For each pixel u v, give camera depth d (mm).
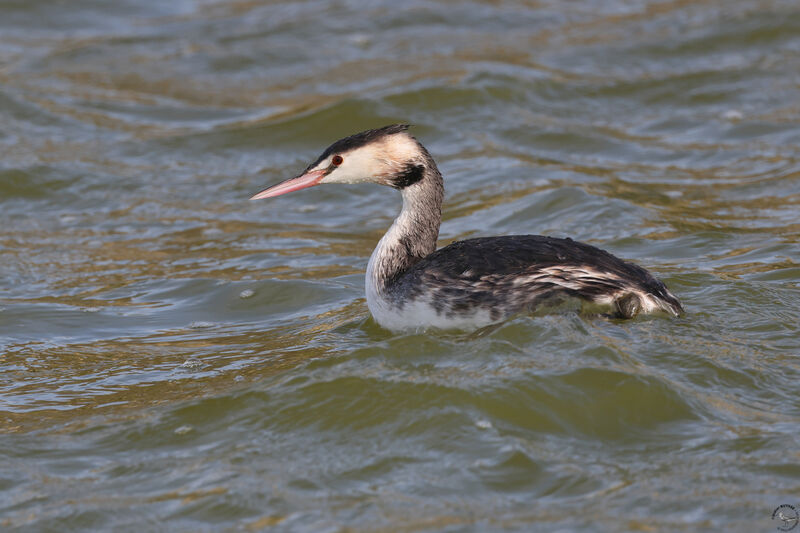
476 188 18312
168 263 15922
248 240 16859
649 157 19406
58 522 8484
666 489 8375
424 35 25984
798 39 24391
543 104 21859
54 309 14125
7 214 18141
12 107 21891
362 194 19016
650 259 14406
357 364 10578
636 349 10469
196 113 22172
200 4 28484
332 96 22516
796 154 18906
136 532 8289
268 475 8930
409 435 9359
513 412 9531
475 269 11188
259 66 24484
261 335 12859
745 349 10562
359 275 14922
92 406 10914
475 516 8141
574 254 11172
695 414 9453
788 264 13656
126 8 27938
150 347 12680
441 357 10555
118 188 19047
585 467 8758
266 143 20812
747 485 8359
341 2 28297
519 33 26016
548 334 10586
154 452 9594
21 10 27281
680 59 23938
